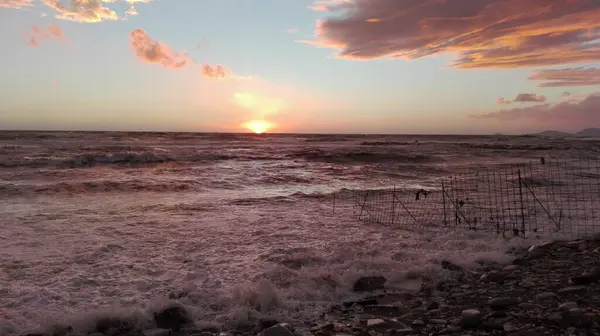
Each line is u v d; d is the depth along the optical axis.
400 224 10.34
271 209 12.31
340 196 14.82
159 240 8.57
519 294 5.51
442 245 8.22
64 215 10.88
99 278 6.26
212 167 23.78
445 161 32.94
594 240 8.28
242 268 6.76
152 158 26.06
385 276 6.35
